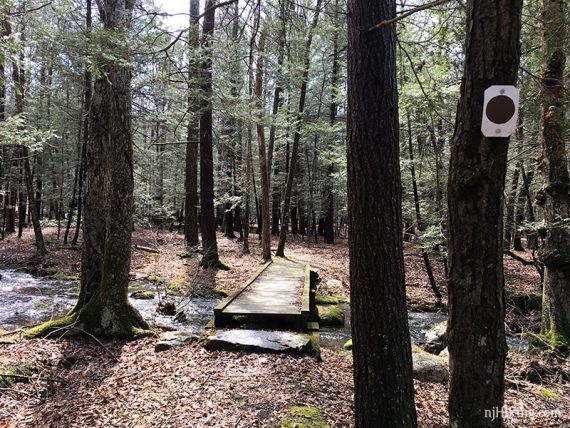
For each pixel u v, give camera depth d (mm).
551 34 4262
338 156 14914
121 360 5848
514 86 1955
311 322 8086
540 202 6949
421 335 8617
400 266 2879
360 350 2912
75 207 19203
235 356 6066
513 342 7598
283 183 24531
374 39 2732
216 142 13664
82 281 7344
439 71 5348
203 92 7852
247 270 13836
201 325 8453
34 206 14945
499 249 2088
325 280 13320
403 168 11234
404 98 5824
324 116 21703
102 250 7312
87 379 5156
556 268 6703
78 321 6789
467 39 2055
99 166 7223
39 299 10195
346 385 5219
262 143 15211
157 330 7434
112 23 6016
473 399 2160
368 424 2891
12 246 17594
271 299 8602
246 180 18141
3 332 6836
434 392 5121
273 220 27156
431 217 9945
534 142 7516
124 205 7027
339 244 23922
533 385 5453
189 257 15633
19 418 4133
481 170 2025
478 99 2004
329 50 12344
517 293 10539
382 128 2771
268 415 4230
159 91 8406
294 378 5262
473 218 2074
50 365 5520
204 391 4781
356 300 2912
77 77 8422
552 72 5293
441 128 9508
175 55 6180
